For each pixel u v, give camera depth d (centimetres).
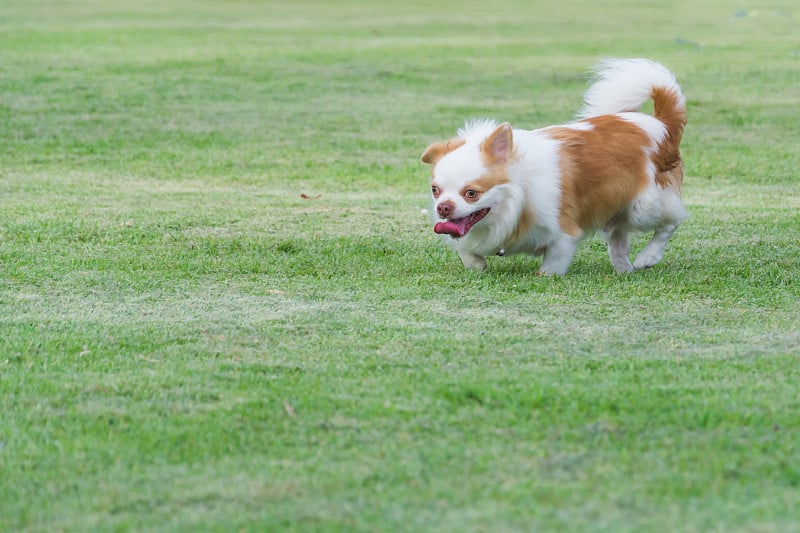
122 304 1005
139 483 618
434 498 590
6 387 770
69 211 1449
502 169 1060
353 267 1159
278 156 1936
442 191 1057
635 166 1115
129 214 1437
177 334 905
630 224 1141
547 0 6381
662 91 1161
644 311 974
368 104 2483
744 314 963
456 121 2284
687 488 596
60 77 2814
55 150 1958
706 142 2059
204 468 635
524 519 564
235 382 780
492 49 3528
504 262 1198
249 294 1041
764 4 5703
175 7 5622
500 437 673
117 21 4594
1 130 2128
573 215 1096
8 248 1228
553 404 723
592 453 646
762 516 563
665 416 699
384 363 823
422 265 1166
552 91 2667
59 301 1015
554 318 952
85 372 805
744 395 738
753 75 2906
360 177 1773
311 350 858
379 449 657
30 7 5441
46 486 615
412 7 5756
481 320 945
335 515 573
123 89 2641
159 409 729
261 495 598
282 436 680
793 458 633
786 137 2105
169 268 1145
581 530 551
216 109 2406
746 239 1313
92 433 687
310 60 3209
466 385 751
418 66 3091
